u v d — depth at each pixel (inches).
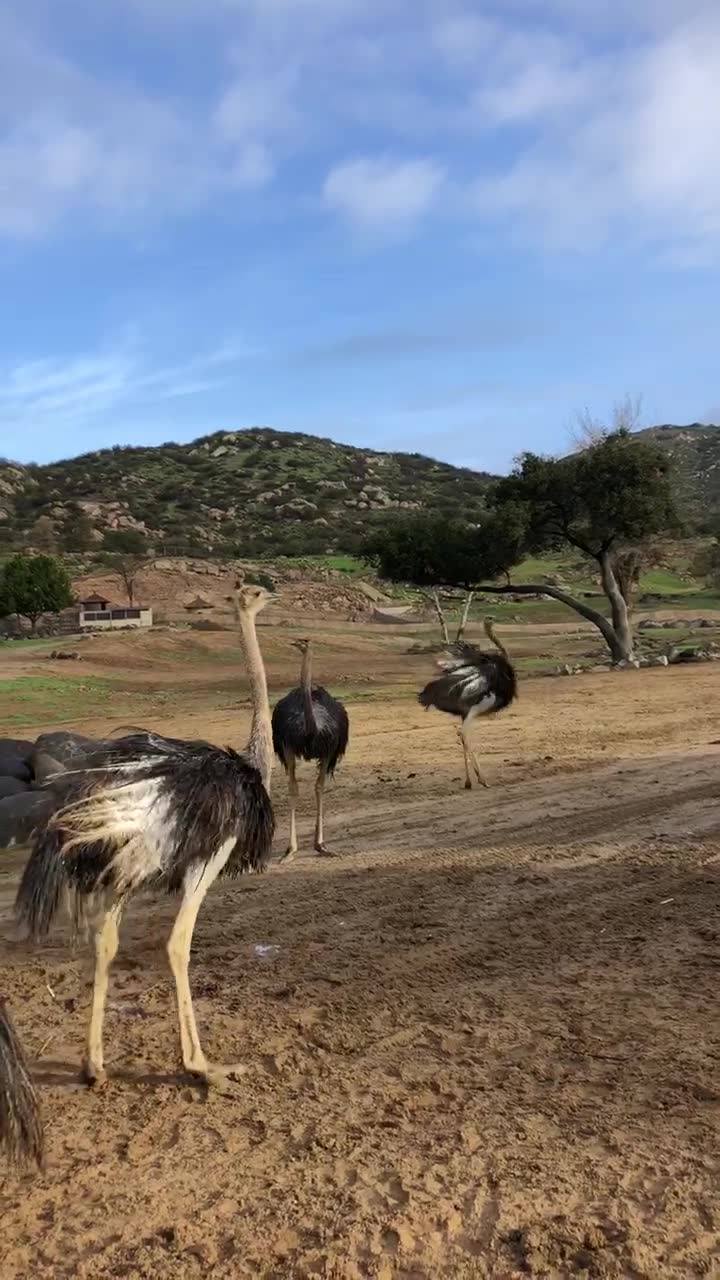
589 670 1346.0
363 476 6373.0
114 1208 158.7
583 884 330.3
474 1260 145.0
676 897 311.6
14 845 409.7
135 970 261.6
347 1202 158.7
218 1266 144.8
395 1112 187.0
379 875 348.8
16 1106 137.6
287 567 3543.3
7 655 1541.6
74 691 1094.4
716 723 711.1
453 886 332.8
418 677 1382.9
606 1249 146.1
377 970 258.1
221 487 5940.0
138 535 4507.9
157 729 780.6
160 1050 213.9
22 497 5438.0
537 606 2824.8
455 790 501.0
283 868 362.3
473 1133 178.2
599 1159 169.0
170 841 194.4
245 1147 175.9
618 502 1401.3
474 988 245.1
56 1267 145.3
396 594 3319.4
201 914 308.2
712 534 3063.5
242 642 225.1
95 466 6382.9
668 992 238.2
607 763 560.1
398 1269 143.3
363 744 663.1
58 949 277.1
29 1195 162.1
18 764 472.7
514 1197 158.6
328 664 1630.2
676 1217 153.1
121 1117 186.5
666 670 1202.0
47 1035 222.1
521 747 630.5
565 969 256.1
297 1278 142.0
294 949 275.0
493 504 1501.0
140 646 1658.5
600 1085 194.9
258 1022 227.5
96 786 192.5
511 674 527.8
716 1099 187.5
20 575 2502.5
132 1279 142.4
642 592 3002.0
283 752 380.5
